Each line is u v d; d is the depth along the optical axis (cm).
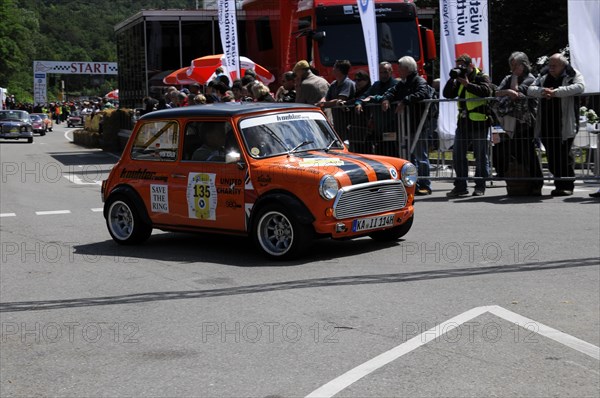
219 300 1095
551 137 1908
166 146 1486
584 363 796
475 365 795
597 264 1211
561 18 4738
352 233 1320
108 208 1562
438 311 991
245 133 1393
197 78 3192
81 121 10975
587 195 1928
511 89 1925
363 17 2422
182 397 747
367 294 1087
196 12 3450
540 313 968
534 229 1511
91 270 1341
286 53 3003
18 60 16312
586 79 1991
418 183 2077
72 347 923
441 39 2280
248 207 1359
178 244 1537
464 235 1484
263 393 745
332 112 2198
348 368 801
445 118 2067
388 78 2116
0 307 1126
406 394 725
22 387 798
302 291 1118
